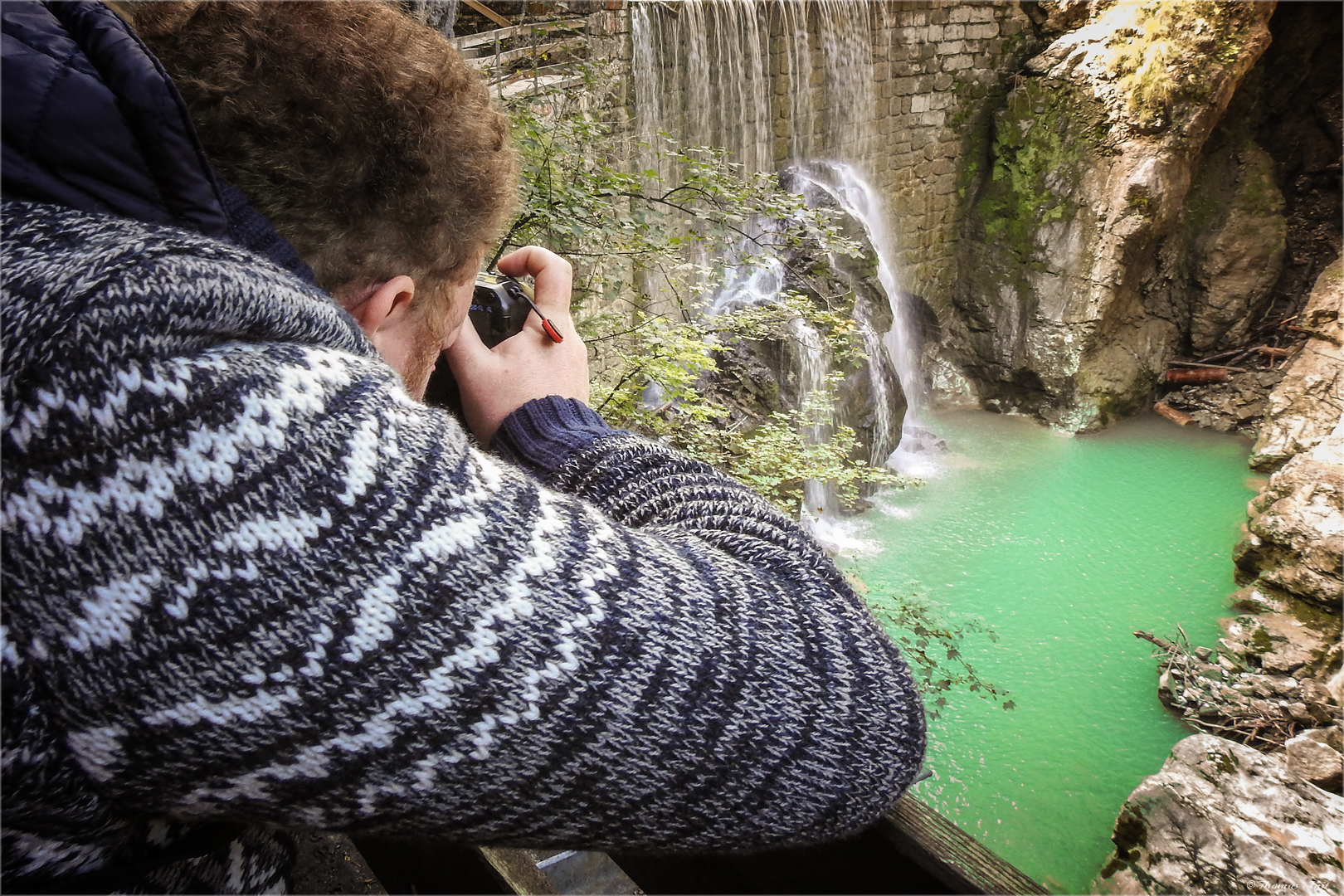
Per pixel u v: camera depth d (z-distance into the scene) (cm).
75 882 38
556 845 41
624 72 836
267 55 43
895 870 59
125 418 32
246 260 39
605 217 433
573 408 63
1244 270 1341
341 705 35
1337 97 1331
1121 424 1328
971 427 1339
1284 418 1170
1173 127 1230
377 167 46
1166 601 913
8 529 32
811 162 1150
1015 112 1329
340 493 35
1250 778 486
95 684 33
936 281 1400
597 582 40
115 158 37
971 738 730
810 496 1004
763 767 41
